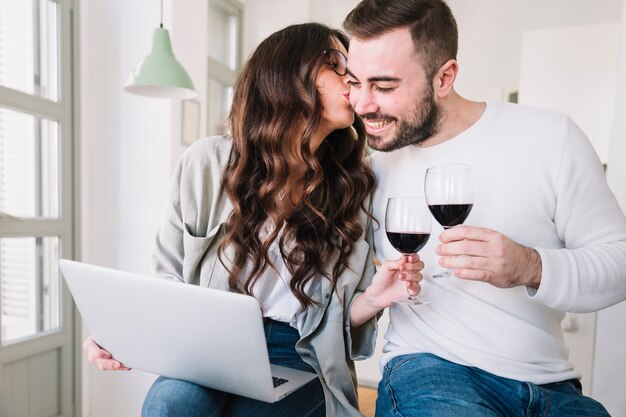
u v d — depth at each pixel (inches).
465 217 39.5
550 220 45.2
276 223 51.5
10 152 102.9
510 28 177.9
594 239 42.6
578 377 45.1
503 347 43.3
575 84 125.0
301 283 50.3
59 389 115.3
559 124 45.3
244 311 35.1
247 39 196.9
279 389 44.1
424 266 44.9
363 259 52.4
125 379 123.3
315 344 49.6
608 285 38.7
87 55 122.4
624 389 64.9
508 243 36.8
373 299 46.6
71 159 116.8
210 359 40.0
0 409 99.8
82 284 42.3
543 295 38.4
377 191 53.6
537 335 43.4
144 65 96.8
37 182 110.3
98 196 124.8
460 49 184.9
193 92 103.8
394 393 43.1
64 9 112.8
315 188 53.4
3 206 101.7
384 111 44.7
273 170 52.2
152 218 121.3
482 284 44.4
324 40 53.1
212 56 181.2
